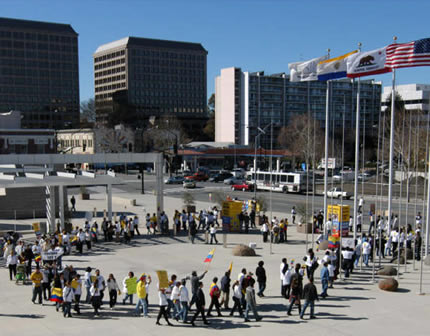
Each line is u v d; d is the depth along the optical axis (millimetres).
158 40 176125
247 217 34438
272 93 132875
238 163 112938
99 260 25000
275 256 25984
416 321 15555
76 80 166500
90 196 59094
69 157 32094
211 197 56438
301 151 90375
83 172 34188
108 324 15352
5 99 154875
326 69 27266
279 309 16828
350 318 15828
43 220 40406
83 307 17219
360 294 18781
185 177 82625
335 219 30203
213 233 29906
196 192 64125
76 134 120438
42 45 159750
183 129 146875
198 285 15594
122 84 174000
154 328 14977
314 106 136250
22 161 30906
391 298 18219
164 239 31391
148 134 120562
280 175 64250
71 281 16031
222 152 107188
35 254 23141
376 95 133875
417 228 28359
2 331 14750
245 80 131125
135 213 44656
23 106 157875
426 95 123312
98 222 39438
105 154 32781
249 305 15516
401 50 21922
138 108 171375
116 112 159125
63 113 164625
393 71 23000
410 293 18922
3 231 31688
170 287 15812
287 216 42156
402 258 24969
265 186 66438
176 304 15750
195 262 24516
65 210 39250
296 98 135125
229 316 16172
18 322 15562
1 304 17578
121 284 20281
